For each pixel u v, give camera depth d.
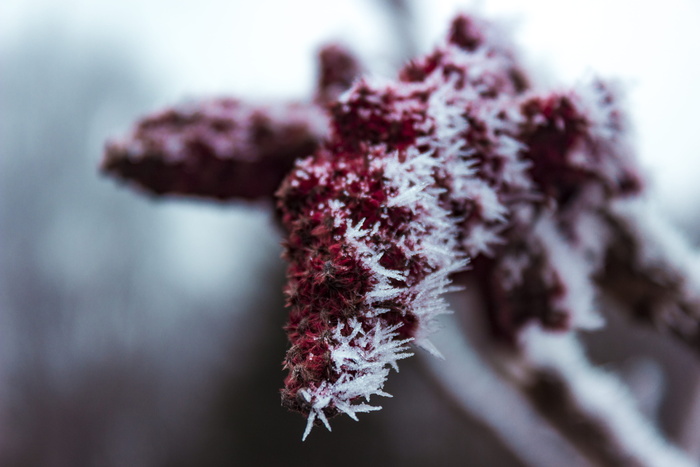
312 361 0.18
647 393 0.37
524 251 0.23
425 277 0.19
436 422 1.29
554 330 0.23
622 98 0.22
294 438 1.31
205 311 1.74
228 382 1.38
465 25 0.22
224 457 1.36
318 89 0.27
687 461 0.29
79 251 1.95
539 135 0.21
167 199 0.25
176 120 0.24
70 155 2.10
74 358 1.80
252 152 0.24
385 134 0.20
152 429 1.62
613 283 0.25
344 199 0.19
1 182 2.04
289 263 0.19
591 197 0.23
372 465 1.28
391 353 0.18
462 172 0.20
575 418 0.28
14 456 1.67
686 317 0.24
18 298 1.89
